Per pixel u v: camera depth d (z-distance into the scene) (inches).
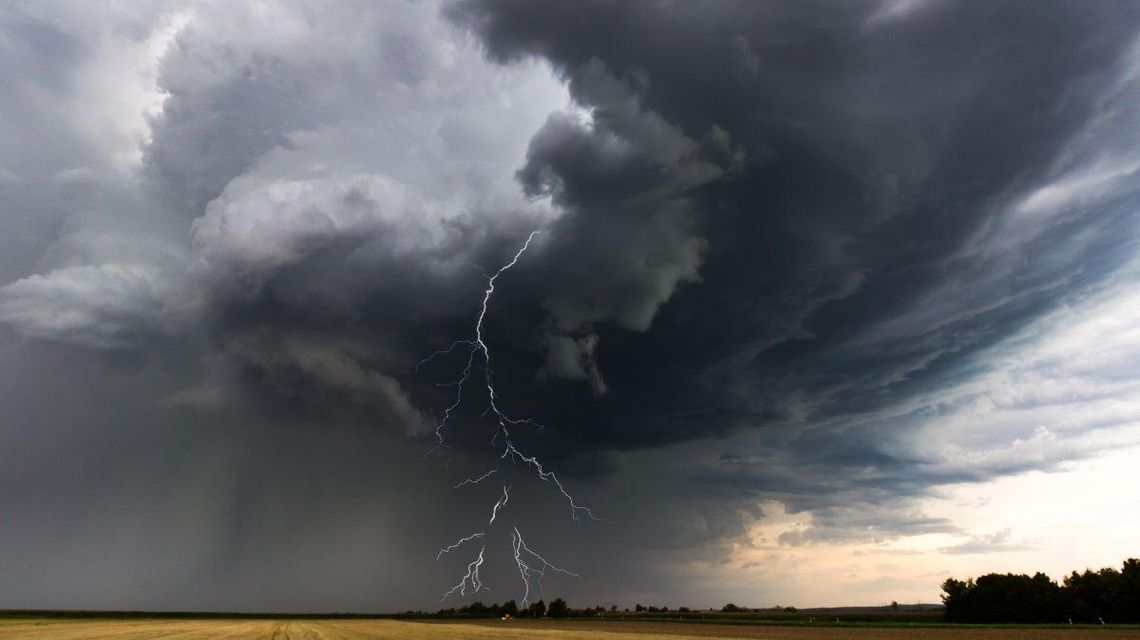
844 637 1520.7
